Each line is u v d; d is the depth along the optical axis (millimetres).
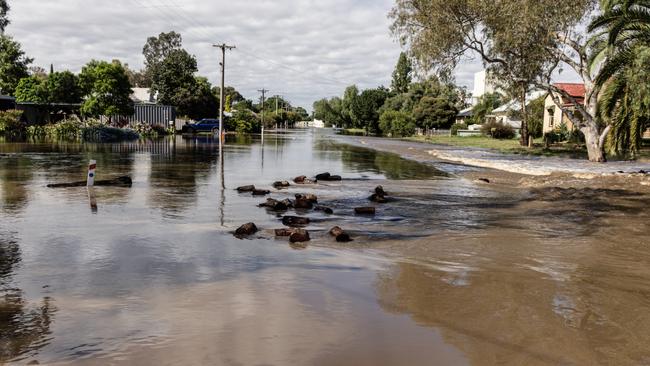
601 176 19062
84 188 14477
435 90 94188
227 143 42062
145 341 4715
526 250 8484
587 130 28297
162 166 21328
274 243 8680
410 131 82688
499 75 29656
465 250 8453
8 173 17547
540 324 5316
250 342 4742
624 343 4887
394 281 6703
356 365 4340
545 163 27312
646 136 46906
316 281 6641
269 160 26281
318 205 12484
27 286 6172
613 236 9625
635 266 7574
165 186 15352
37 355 4410
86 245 8172
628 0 18672
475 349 4699
